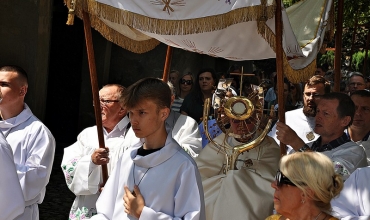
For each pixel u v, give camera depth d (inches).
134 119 119.6
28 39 422.3
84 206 168.2
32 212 167.8
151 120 119.2
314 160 100.0
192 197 118.6
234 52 163.2
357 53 512.7
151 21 146.7
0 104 172.9
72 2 147.0
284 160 102.4
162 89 119.3
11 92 171.8
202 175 158.9
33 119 175.0
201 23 145.5
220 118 157.9
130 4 146.9
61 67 513.0
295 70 163.3
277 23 145.2
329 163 100.5
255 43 158.7
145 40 181.8
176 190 120.0
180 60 537.6
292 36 156.2
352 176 137.1
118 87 175.3
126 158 126.1
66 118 513.7
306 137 196.1
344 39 474.0
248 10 143.3
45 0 420.2
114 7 146.4
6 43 421.7
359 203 133.7
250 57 165.8
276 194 103.7
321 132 159.3
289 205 101.8
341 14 188.4
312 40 181.5
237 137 156.6
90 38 152.9
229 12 144.5
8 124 172.2
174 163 120.5
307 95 197.3
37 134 171.6
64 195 322.3
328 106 156.9
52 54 510.9
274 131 190.4
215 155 159.3
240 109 153.8
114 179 128.0
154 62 527.8
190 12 146.2
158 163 120.9
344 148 155.8
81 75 511.5
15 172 141.4
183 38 160.9
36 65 424.5
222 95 158.9
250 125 156.3
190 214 116.8
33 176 164.1
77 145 176.9
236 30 156.0
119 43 173.9
